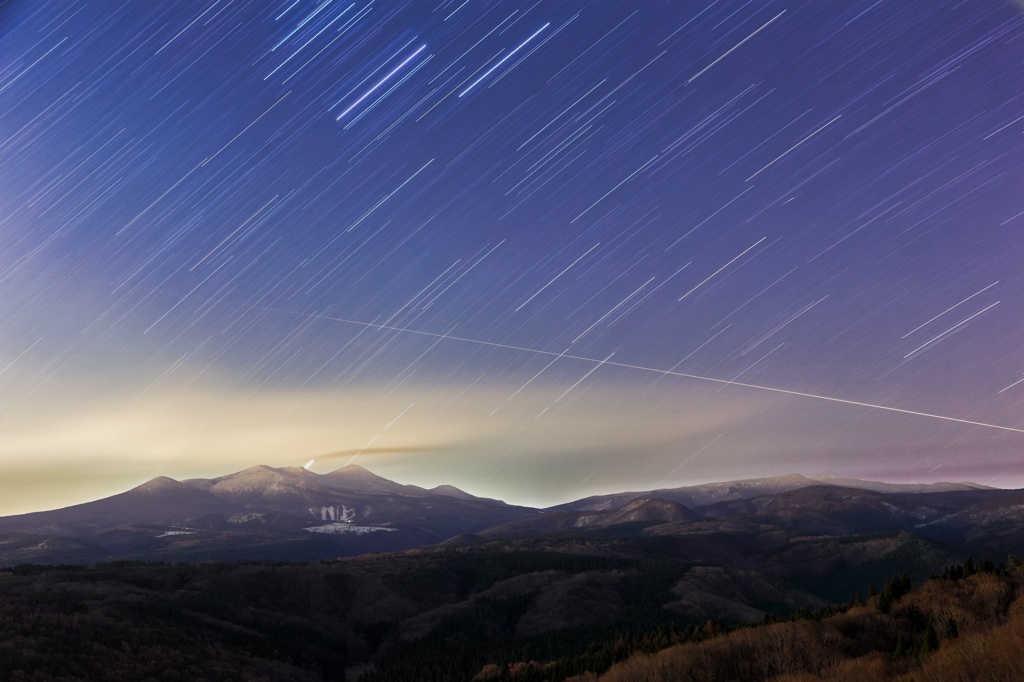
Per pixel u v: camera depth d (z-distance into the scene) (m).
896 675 78.44
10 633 121.50
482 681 120.62
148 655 128.00
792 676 84.38
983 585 97.19
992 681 68.62
